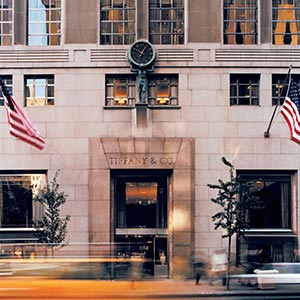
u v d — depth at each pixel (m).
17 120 21.30
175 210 24.25
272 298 9.85
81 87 24.83
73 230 24.28
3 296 8.45
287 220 24.67
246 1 25.22
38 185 24.77
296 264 11.21
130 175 24.98
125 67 24.77
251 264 14.17
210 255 20.30
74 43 24.92
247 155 24.53
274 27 25.16
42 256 11.42
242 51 24.78
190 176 24.33
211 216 23.98
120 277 9.70
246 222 22.28
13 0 25.08
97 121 24.69
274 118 24.61
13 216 24.67
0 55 24.91
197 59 24.75
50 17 25.27
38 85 25.06
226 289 10.46
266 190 24.73
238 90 25.00
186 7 24.94
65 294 8.59
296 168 24.48
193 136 24.59
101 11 25.22
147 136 24.55
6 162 24.56
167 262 24.59
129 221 25.11
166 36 25.17
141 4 24.92
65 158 24.58
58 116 24.73
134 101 24.98
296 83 23.84
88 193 24.44
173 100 24.95
